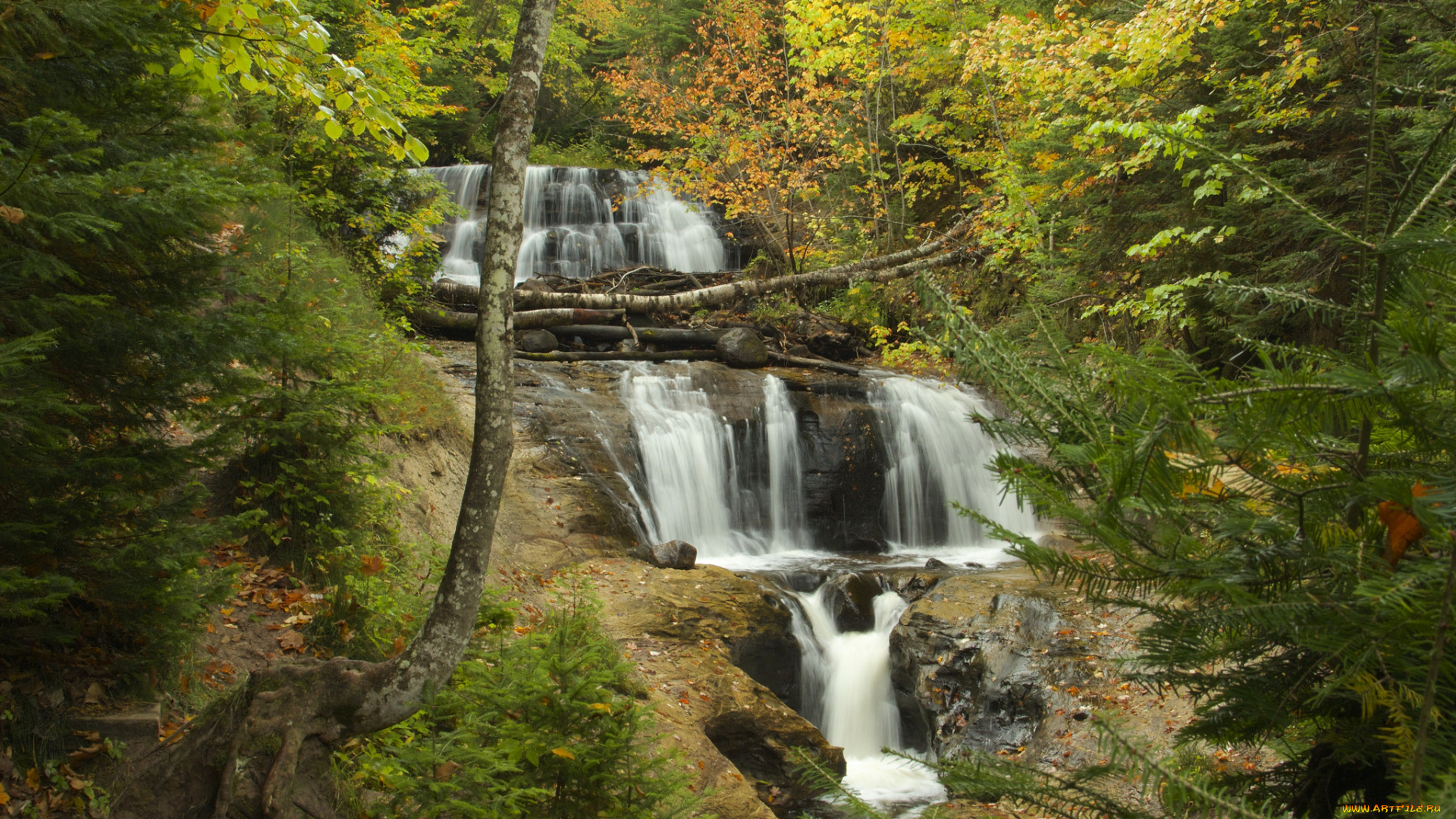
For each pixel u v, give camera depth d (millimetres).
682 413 12625
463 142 26516
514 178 3525
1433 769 1050
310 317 6250
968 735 8000
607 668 4297
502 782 3699
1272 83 9453
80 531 3777
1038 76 11695
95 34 3994
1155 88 11750
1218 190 9273
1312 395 1197
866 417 13484
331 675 3379
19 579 3189
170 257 4363
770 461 12859
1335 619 1204
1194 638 1371
